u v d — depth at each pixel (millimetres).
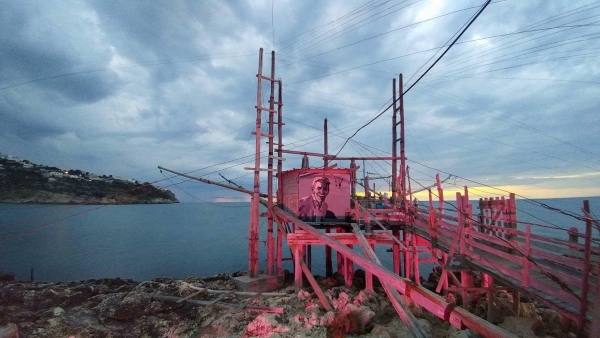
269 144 23281
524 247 11125
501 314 14664
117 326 15656
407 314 8641
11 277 25203
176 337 14797
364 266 8430
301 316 14609
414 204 21875
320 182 22000
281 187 24562
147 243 63062
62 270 40062
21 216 100625
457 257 14656
